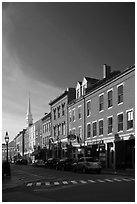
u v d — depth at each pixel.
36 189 17.64
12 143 131.12
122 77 34.06
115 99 35.66
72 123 50.56
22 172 36.50
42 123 73.94
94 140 40.97
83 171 32.25
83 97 45.22
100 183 19.81
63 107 56.34
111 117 36.69
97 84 44.62
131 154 32.22
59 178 25.39
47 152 65.88
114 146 35.31
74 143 49.28
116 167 34.81
